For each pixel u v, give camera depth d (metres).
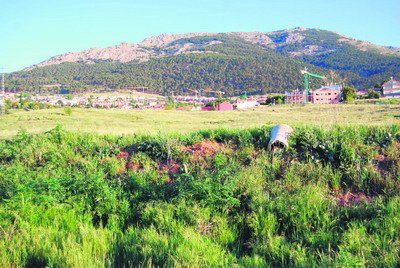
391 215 5.62
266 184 7.40
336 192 7.05
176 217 6.45
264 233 5.75
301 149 8.73
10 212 6.58
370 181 7.12
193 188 6.99
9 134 24.20
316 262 4.70
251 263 4.74
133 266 4.78
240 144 9.33
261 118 49.62
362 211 6.01
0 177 8.82
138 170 8.85
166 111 71.88
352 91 108.25
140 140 10.74
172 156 9.18
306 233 5.58
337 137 8.76
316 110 58.78
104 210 6.99
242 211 6.54
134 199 7.35
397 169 7.21
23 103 115.44
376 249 4.83
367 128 9.41
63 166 9.65
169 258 4.72
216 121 48.44
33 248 5.32
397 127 9.03
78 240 5.53
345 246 4.89
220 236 5.87
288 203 6.34
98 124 44.28
